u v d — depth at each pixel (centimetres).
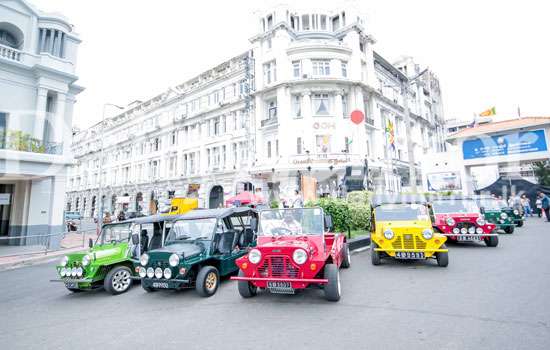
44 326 495
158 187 3400
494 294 517
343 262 770
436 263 774
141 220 798
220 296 605
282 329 426
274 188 2383
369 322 432
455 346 353
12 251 1348
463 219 959
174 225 745
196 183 2962
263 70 2533
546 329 383
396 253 737
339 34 2580
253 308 521
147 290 668
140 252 767
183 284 613
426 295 533
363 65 2627
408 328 407
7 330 482
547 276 601
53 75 1661
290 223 630
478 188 2298
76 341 428
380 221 821
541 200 1822
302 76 2294
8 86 1541
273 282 517
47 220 1625
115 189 4044
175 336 426
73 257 692
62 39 1795
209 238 683
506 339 363
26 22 1655
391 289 579
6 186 1633
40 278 891
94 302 627
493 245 944
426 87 4019
